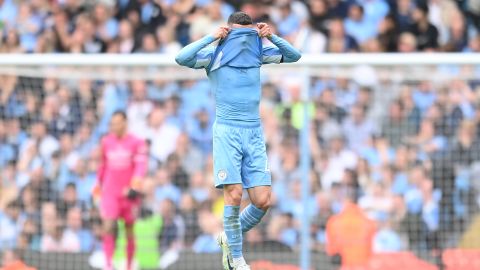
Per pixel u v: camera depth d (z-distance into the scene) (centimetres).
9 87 4450
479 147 4269
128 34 5131
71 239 4375
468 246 4175
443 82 4312
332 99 4344
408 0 5047
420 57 3997
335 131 4334
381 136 4325
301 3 5056
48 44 5231
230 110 2928
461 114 4297
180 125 4519
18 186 4400
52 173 4434
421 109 4319
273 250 4209
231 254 2927
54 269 4328
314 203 4244
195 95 4528
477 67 4184
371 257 4153
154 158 4481
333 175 4281
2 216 4353
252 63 2947
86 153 4491
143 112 4534
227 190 2920
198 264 4284
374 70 4275
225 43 2928
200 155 4459
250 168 2934
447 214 4216
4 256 4319
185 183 4416
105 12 5216
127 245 4219
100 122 4516
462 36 5038
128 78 4325
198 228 4350
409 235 4200
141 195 4344
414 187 4234
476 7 5088
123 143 4266
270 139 4378
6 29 5328
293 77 4359
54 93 4488
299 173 4303
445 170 4256
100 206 4259
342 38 4950
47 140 4462
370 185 4256
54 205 4409
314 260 4175
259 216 2988
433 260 4147
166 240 4328
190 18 5091
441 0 5069
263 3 5075
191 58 2898
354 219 4184
